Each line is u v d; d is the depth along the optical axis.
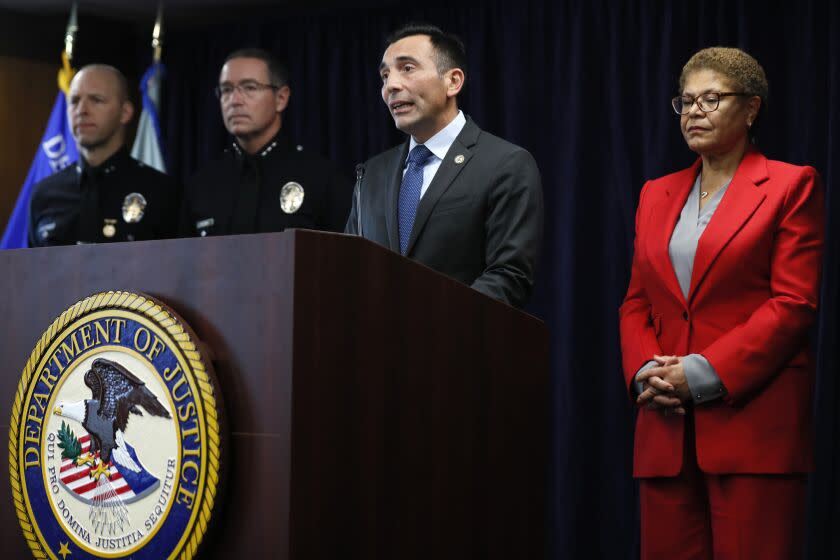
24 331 1.95
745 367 2.55
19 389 1.87
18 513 1.86
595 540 4.59
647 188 2.99
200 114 6.05
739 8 4.39
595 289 4.70
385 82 2.94
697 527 2.69
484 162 2.78
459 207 2.74
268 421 1.63
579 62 4.81
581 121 4.78
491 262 2.69
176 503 1.67
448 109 2.91
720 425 2.59
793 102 4.29
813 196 2.69
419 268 1.90
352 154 5.60
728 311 2.68
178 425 1.67
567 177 4.79
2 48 5.83
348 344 1.73
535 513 2.22
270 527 1.62
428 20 5.35
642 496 2.79
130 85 6.21
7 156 5.83
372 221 2.89
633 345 2.80
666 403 2.62
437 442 1.93
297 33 5.80
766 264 2.68
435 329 1.94
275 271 1.65
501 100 5.11
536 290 4.81
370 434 1.77
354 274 1.75
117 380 1.75
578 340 4.66
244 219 4.04
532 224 2.70
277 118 4.16
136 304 1.74
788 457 2.57
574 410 4.62
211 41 6.05
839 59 4.13
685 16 4.59
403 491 1.84
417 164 2.89
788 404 2.60
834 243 4.03
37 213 4.51
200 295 1.73
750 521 2.55
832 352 3.96
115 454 1.75
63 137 5.57
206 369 1.66
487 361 2.08
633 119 4.71
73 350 1.82
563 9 4.90
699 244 2.72
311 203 4.03
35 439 1.85
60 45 5.99
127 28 6.20
